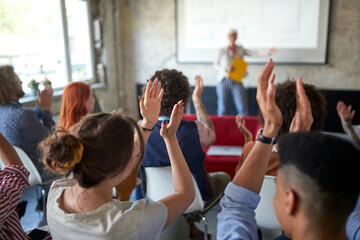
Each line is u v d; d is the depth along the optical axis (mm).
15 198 955
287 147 569
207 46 4973
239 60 4230
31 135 1958
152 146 1482
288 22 4594
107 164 748
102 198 809
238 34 4801
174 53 5172
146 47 5270
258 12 4656
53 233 807
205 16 4863
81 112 2049
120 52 5336
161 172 1496
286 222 581
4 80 1951
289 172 552
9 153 1067
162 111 1499
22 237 1051
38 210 2232
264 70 722
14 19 3395
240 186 734
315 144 539
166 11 5051
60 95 3908
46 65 3871
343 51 4531
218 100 5027
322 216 531
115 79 5297
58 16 4016
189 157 1506
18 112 1939
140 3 5133
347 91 4500
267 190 1265
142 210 770
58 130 770
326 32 4504
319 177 513
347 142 546
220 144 3051
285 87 1254
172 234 1313
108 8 4957
